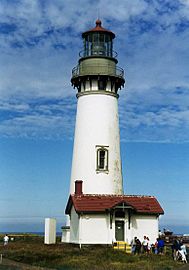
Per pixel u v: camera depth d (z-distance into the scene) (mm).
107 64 37938
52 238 37344
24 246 34500
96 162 36375
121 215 32312
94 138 36875
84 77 37688
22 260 26297
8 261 26188
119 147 37969
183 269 23094
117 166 37094
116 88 38906
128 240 31859
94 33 38625
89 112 37406
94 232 31641
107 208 31734
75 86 39156
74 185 36719
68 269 22297
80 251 29188
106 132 37156
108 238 31656
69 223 36125
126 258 26594
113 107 38000
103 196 33344
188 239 38500
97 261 25141
